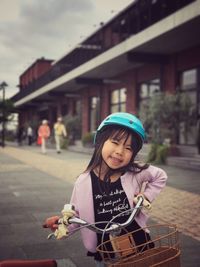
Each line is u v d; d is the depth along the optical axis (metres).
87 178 2.41
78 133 34.16
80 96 35.84
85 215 2.39
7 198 8.59
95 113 32.59
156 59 20.47
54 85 34.38
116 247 2.17
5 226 6.21
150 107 16.38
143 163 2.48
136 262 2.04
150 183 2.45
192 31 16.12
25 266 1.98
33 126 45.88
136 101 24.86
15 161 18.20
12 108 42.09
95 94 32.12
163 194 9.09
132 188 2.41
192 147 17.09
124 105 27.23
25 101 48.94
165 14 21.30
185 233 5.82
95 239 2.38
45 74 41.59
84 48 30.61
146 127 16.98
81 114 35.47
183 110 16.11
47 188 10.02
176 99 16.23
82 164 16.64
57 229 2.23
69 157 20.97
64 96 38.66
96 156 2.40
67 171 13.93
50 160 18.78
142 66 23.92
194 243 5.34
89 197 2.39
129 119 2.32
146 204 2.31
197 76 18.88
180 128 16.70
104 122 2.36
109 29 29.38
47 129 24.30
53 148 31.69
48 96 41.59
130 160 2.36
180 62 19.88
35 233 5.81
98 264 2.42
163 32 16.38
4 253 4.94
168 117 16.09
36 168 14.99
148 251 2.14
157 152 15.95
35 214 7.05
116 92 28.50
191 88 19.31
